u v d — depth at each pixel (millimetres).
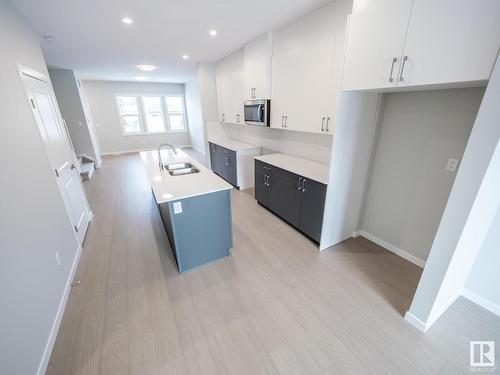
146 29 2898
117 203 4113
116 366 1480
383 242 2662
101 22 2635
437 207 2096
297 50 2689
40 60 2609
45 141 2238
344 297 1988
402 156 2275
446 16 1267
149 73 6199
